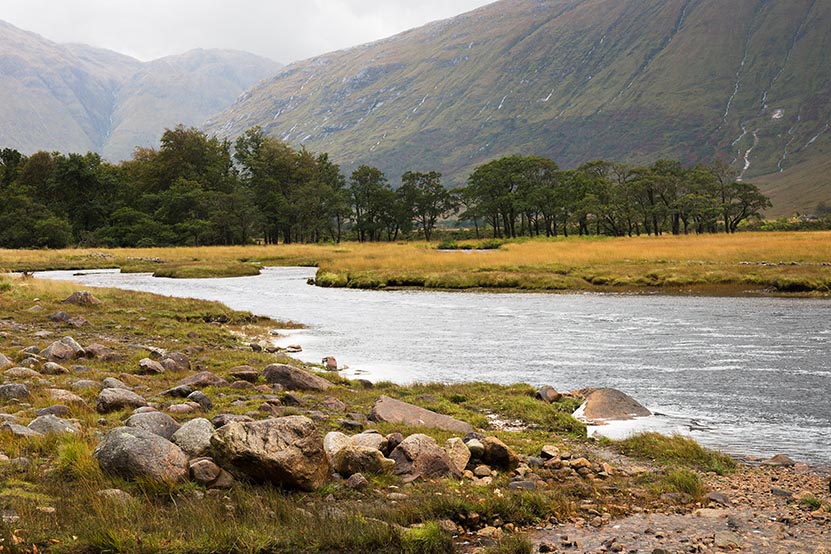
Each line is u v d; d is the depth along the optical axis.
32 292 29.62
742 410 13.95
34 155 136.88
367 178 149.75
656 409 14.12
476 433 10.45
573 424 12.51
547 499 8.20
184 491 7.59
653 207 123.88
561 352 21.39
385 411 11.88
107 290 34.06
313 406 12.50
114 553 6.12
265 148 149.00
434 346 22.75
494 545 7.01
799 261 51.19
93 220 125.62
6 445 8.49
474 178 146.75
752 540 7.25
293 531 6.77
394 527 6.99
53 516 6.64
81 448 8.21
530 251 68.31
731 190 132.75
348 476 8.67
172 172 138.12
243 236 119.69
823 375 17.41
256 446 7.96
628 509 8.27
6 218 108.69
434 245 111.69
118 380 12.98
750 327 26.33
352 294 43.88
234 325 27.36
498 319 30.19
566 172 140.88
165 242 113.81
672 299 37.66
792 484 9.32
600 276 46.88
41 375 13.36
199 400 11.80
